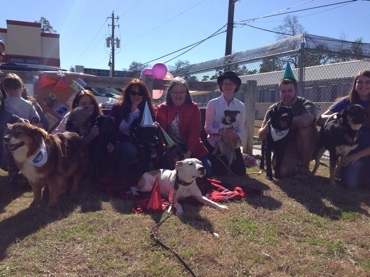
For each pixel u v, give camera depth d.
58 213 3.79
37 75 6.90
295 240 3.23
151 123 5.04
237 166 5.75
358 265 2.78
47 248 2.94
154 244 3.02
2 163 5.12
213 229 3.39
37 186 4.06
